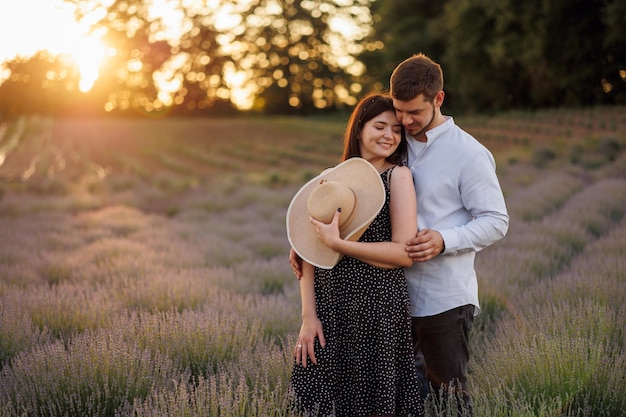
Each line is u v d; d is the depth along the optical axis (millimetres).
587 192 12727
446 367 2756
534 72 40750
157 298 5082
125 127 52000
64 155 38500
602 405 2951
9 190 20875
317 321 2662
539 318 4012
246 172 31328
